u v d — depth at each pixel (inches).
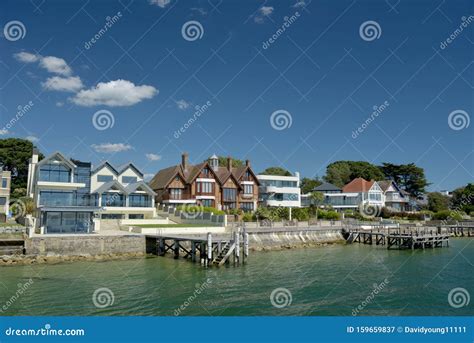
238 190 2851.9
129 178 2476.6
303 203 3838.6
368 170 4867.1
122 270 1293.1
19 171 3265.3
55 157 2042.3
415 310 895.1
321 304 927.0
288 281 1147.3
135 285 1085.8
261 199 3105.3
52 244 1472.7
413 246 1999.3
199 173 2699.3
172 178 2659.9
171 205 2632.9
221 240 1441.9
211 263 1385.3
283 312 866.8
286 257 1637.6
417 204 4296.3
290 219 2476.6
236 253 1411.2
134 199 2292.1
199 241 1433.3
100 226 2031.3
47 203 2001.7
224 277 1194.6
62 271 1269.7
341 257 1660.9
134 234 1646.2
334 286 1090.7
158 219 2219.5
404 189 4722.0
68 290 1029.8
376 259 1615.4
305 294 1008.2
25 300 941.2
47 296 974.4
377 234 2178.9
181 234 1732.3
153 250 1646.2
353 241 2284.7
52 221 1635.1
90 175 2342.5
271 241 1975.9
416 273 1296.8
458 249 2032.5
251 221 2388.0
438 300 970.7
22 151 3243.1
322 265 1434.5
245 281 1142.3
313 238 2171.5
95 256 1513.3
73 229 1670.8
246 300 951.0
